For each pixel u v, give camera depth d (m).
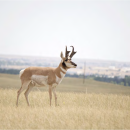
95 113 35.94
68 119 32.47
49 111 37.00
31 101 48.81
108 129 29.02
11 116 33.66
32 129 28.72
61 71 46.28
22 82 46.56
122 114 36.09
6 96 51.72
